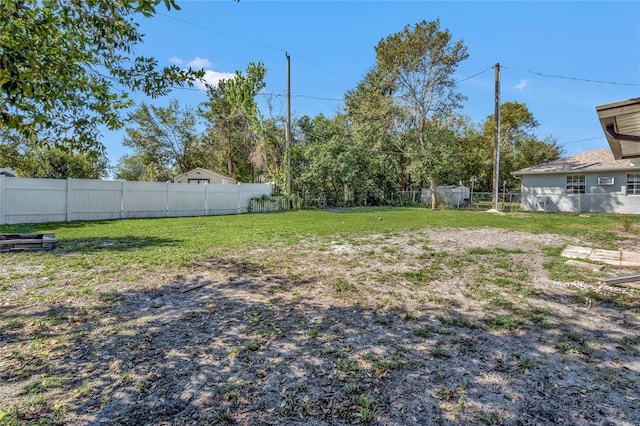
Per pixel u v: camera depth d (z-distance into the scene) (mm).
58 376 2131
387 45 21969
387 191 24547
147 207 14086
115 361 2332
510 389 2006
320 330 2863
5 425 1658
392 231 9133
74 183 12211
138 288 4000
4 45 2035
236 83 18484
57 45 2594
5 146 10023
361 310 3332
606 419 1735
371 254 6016
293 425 1711
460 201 23438
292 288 4047
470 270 4902
